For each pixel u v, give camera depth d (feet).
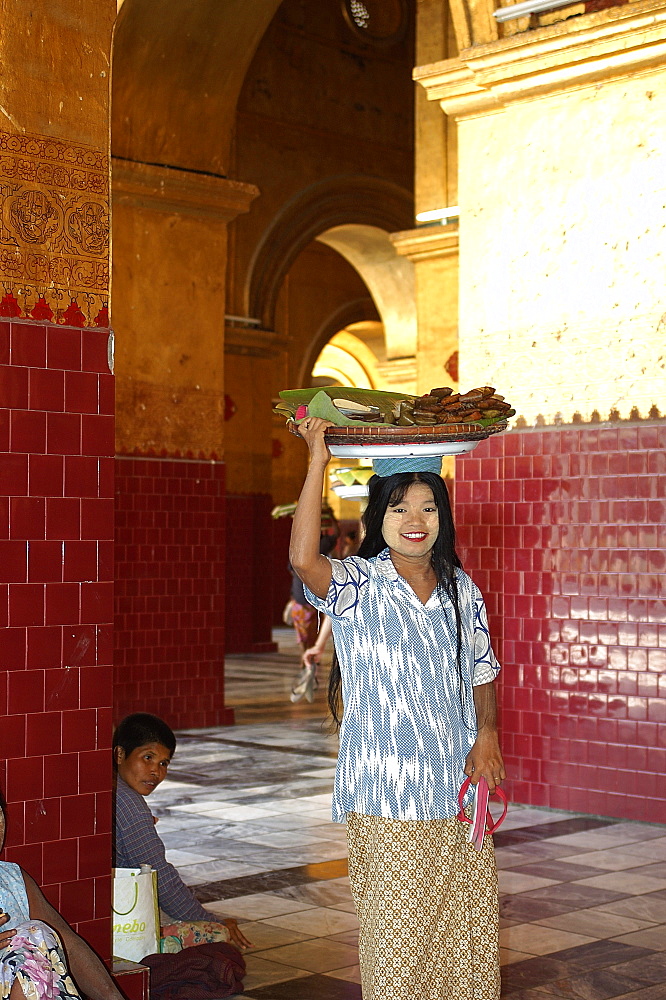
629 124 22.36
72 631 11.53
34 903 10.23
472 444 9.56
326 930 15.33
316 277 76.43
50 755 11.34
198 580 34.01
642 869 18.42
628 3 21.70
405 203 62.13
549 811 22.91
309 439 9.37
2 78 11.31
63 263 11.67
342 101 59.41
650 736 21.65
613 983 13.47
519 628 23.49
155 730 13.62
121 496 32.53
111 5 12.14
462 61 23.79
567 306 23.09
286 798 24.08
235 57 33.09
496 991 9.43
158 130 32.96
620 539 22.13
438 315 40.37
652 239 22.00
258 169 55.88
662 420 21.71
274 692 41.96
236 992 13.00
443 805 9.21
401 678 9.27
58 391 11.54
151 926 12.84
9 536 11.14
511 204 23.97
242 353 56.49
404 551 9.45
